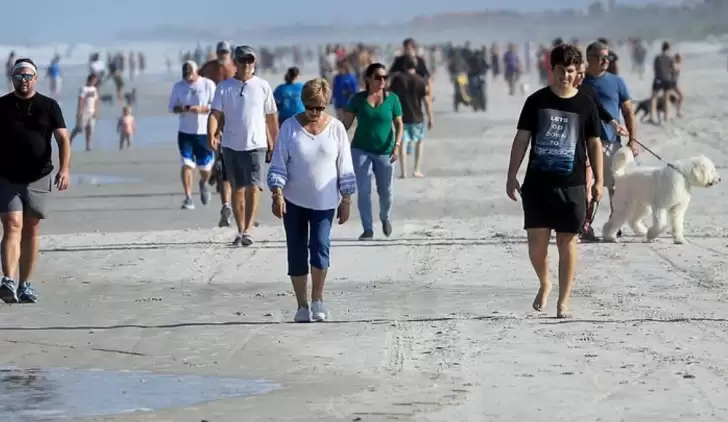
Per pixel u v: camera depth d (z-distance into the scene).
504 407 22.39
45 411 22.70
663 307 31.73
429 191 61.72
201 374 25.67
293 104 55.41
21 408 22.94
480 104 134.75
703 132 91.06
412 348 27.58
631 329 28.92
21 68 33.56
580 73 29.28
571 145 29.11
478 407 22.42
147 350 28.09
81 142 105.69
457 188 62.78
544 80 196.25
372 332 29.42
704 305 31.95
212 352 27.75
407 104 66.94
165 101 179.00
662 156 74.06
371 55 164.00
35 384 24.89
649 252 41.06
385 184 45.50
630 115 42.50
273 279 37.97
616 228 43.22
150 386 24.67
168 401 23.41
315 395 23.64
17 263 34.97
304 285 31.00
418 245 43.69
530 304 32.62
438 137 98.56
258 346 28.25
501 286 35.56
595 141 29.38
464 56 170.50
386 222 45.94
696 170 42.19
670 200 42.25
